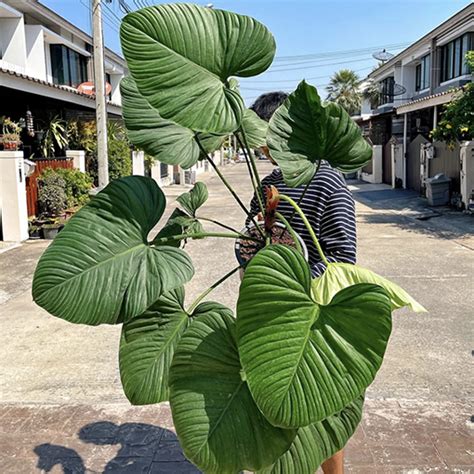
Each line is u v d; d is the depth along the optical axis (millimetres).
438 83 18641
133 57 1069
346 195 1787
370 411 2926
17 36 15047
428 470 2377
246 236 1474
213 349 1237
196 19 1113
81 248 1219
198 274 6316
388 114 19906
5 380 3453
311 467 1292
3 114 13805
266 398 997
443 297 5188
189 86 1104
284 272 1021
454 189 12688
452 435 2666
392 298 1189
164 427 2824
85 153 13516
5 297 5465
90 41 19656
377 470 2377
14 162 8258
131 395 1405
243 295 1005
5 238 8438
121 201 1291
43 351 3953
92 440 2705
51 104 13672
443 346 3910
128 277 1236
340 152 1299
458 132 10336
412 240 8438
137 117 1518
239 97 1153
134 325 1411
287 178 1278
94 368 3627
